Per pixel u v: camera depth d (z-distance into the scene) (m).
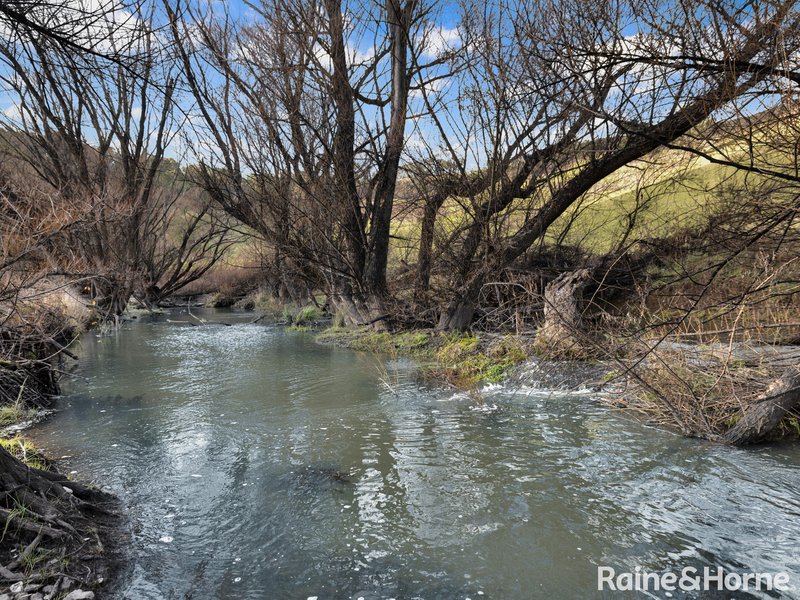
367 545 4.08
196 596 3.47
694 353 7.34
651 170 13.73
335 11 14.16
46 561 3.59
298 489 5.08
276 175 15.03
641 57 4.83
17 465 4.13
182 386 9.51
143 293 25.98
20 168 14.67
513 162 12.66
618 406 7.50
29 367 7.95
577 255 14.74
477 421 7.09
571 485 5.05
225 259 32.41
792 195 6.52
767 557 3.82
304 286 21.81
